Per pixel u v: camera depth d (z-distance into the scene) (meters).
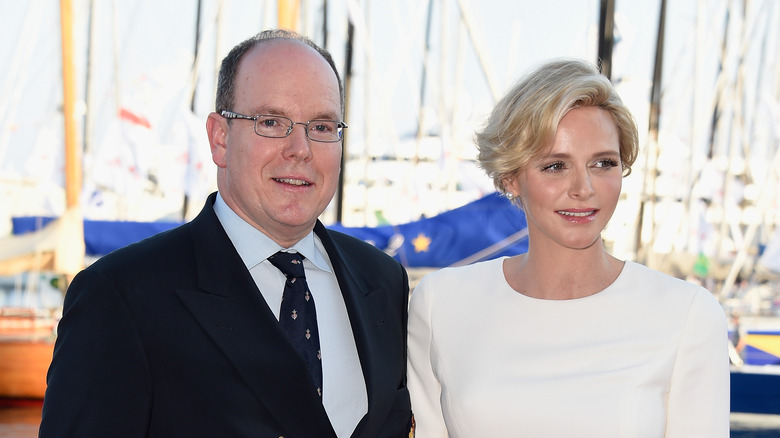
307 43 1.63
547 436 1.57
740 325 6.89
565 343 1.62
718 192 8.84
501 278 1.75
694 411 1.55
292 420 1.45
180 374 1.41
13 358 5.30
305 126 1.55
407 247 5.08
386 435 1.60
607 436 1.53
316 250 1.70
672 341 1.57
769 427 4.86
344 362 1.59
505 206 5.09
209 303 1.46
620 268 1.71
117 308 1.39
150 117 7.70
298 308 1.58
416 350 1.81
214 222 1.57
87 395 1.33
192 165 7.27
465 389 1.66
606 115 1.56
